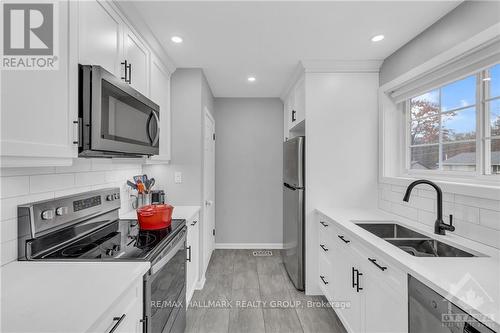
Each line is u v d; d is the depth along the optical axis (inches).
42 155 34.9
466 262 44.8
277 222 146.6
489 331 29.3
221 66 98.7
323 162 96.3
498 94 55.9
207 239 118.7
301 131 123.5
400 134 89.7
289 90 124.6
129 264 42.9
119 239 57.1
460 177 64.6
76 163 58.9
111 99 46.8
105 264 42.9
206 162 115.7
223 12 63.1
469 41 55.9
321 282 91.9
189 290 83.6
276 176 146.4
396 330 47.4
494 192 50.9
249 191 146.5
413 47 76.5
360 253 62.5
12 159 31.8
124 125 52.1
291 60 93.4
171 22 67.6
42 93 35.2
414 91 79.0
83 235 57.7
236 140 146.4
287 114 132.1
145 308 44.0
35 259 44.4
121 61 58.6
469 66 59.1
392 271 48.6
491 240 52.5
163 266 52.6
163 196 94.5
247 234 146.7
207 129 118.8
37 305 30.1
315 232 96.5
